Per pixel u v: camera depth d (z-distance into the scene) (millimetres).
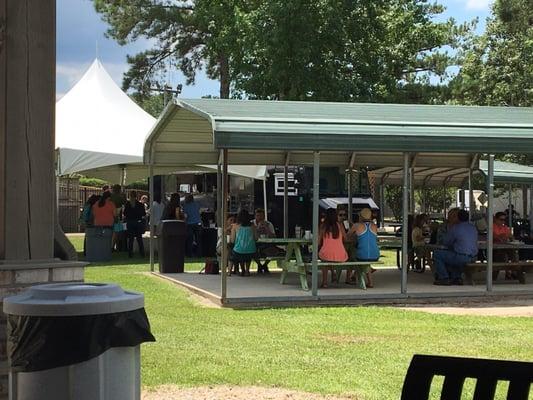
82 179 45625
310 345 8062
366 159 17625
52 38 4992
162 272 16016
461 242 13375
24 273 4758
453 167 17703
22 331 2818
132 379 2945
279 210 21547
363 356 7500
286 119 11641
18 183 4867
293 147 11375
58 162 20094
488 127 12383
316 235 11789
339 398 5871
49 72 4980
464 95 31984
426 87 32938
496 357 7539
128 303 2916
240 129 11133
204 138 16172
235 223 15516
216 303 11602
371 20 29312
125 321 2896
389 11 32125
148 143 16422
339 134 11539
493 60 31109
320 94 28141
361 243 12859
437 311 11016
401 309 11203
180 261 16062
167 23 40375
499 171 19797
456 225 13586
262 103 13672
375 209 21469
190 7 40719
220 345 8016
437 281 13672
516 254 14797
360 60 30016
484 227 15383
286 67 27547
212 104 13031
